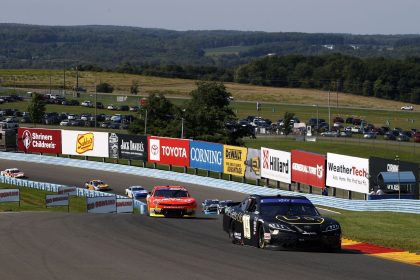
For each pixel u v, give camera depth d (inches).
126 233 1688.0
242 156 5004.9
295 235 1350.9
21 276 1051.9
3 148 7273.6
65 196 3415.4
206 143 5315.0
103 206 3107.8
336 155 4264.3
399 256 1350.9
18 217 2129.7
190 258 1246.9
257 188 4522.6
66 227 1788.9
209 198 4347.9
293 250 1385.3
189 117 7603.4
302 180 4552.2
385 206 3265.3
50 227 1780.3
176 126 7603.4
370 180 3993.6
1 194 3631.9
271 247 1384.1
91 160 6609.3
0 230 1685.5
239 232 1526.8
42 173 5684.1
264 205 1462.8
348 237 1695.4
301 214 1435.8
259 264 1177.4
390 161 4020.7
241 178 5511.8
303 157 4520.2
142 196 4325.8
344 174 4205.2
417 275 1092.5
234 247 1443.2
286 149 7322.8
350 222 2101.4
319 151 7140.8
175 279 1026.7
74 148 6378.0
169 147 5639.8
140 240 1536.7
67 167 6097.4
